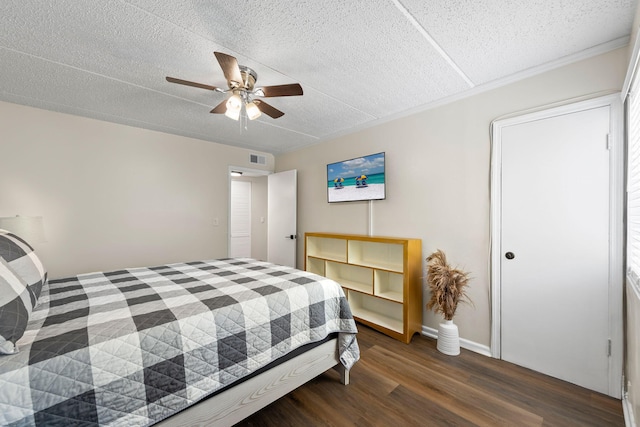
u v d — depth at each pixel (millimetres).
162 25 1552
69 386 903
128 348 1041
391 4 1406
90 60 1902
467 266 2389
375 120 3096
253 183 5895
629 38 1628
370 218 3193
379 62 1949
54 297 1478
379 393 1773
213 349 1245
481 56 1874
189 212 3803
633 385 1415
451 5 1413
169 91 2385
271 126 3342
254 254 5898
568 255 1883
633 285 1419
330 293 1828
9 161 2594
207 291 1599
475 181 2342
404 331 2510
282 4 1400
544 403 1668
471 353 2312
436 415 1571
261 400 1438
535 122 2018
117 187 3217
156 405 1065
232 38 1674
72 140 2926
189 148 3811
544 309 1984
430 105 2629
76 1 1364
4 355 880
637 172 1455
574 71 1866
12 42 1691
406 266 2488
